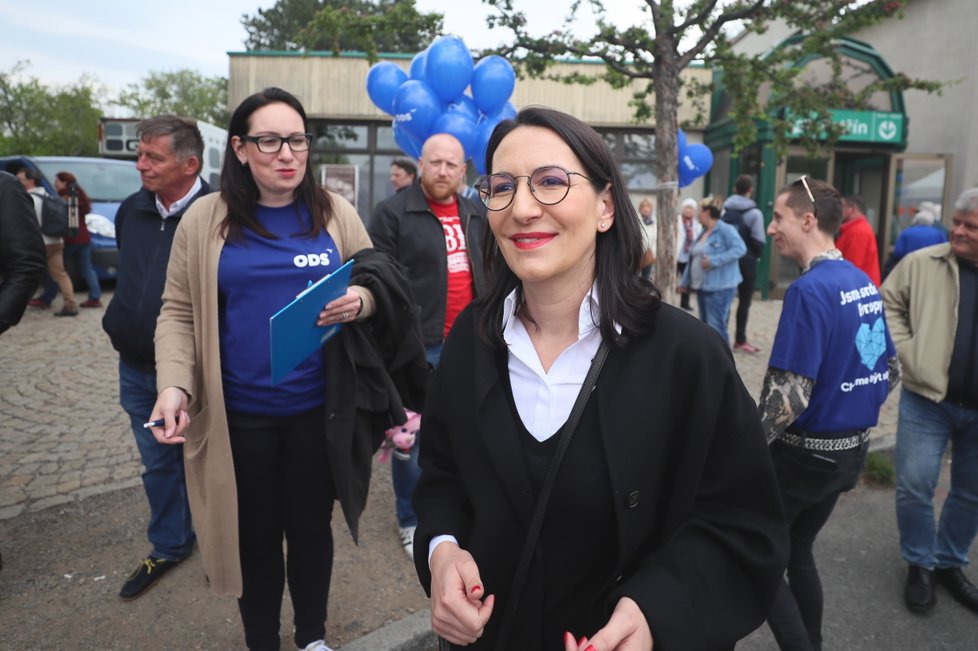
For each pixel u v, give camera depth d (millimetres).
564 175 1224
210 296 2043
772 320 9609
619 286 1281
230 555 2104
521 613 1288
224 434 2072
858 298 2330
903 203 11430
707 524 1263
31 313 8828
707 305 7047
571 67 13461
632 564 1298
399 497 3281
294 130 2014
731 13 4926
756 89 5562
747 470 1267
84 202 9023
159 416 1905
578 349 1310
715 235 6883
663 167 5102
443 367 1445
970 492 3000
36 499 3773
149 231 2736
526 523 1279
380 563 3199
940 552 3129
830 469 2326
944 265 2926
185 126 2645
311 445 2201
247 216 2074
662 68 5062
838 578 3297
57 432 4820
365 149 14312
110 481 4027
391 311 2195
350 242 2295
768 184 11211
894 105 11164
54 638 2605
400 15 5062
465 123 4441
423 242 3170
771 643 2811
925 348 2924
